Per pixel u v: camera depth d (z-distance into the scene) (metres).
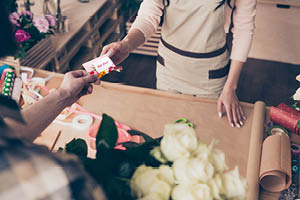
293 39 3.63
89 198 0.52
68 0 3.46
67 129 1.45
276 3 3.47
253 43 3.77
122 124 1.45
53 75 1.76
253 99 3.22
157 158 0.62
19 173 0.47
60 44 2.70
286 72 3.60
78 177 0.52
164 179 0.57
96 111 1.54
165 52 1.87
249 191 1.17
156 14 1.72
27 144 0.52
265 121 1.55
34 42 2.29
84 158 0.66
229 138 1.43
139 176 0.57
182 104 1.60
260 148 1.34
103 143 0.68
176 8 1.67
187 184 0.56
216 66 1.81
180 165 0.57
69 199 0.50
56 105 0.97
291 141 1.44
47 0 2.86
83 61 3.30
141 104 1.59
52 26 2.41
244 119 1.53
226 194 0.57
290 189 1.26
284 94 3.30
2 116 0.57
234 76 1.64
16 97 1.57
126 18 4.41
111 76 3.53
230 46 3.95
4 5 0.54
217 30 1.70
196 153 0.59
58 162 0.52
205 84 1.89
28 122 0.85
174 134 0.60
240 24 1.65
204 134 1.44
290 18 3.54
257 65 3.69
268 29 3.65
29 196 0.47
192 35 1.72
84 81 1.08
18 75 1.76
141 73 3.60
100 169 0.63
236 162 1.32
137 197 0.57
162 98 1.63
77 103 1.59
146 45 3.83
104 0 3.50
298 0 3.46
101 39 3.71
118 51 1.58
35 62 2.33
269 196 1.21
